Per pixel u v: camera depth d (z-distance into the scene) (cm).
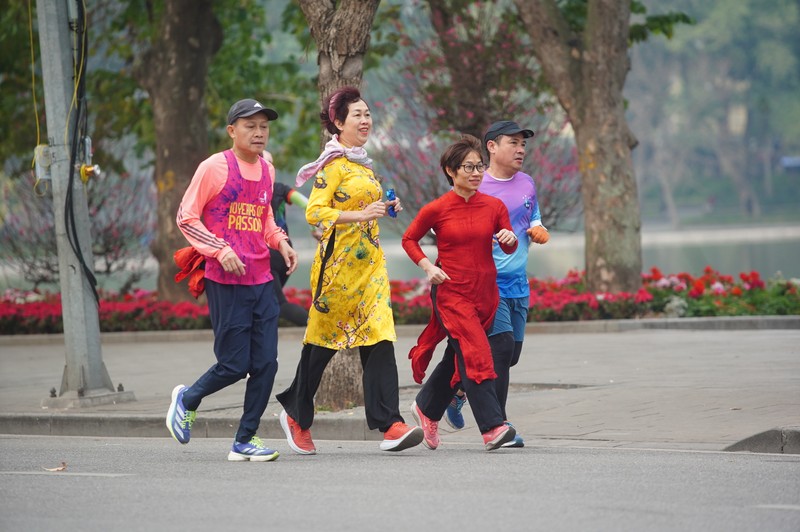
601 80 5025
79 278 3025
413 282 5322
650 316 4809
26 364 4266
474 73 5350
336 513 1529
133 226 6366
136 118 6462
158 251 5741
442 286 2062
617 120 5059
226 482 1792
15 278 10975
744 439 2112
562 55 5069
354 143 2080
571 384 2969
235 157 2033
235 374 2034
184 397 2053
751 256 11206
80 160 3061
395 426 2058
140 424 2683
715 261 10462
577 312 4778
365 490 1691
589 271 5097
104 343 5209
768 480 1738
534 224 2192
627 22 5050
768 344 3831
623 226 5050
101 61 6688
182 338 5178
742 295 4900
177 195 5706
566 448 2155
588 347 3956
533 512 1513
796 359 3356
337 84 2683
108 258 6462
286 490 1705
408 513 1520
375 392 2067
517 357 2225
